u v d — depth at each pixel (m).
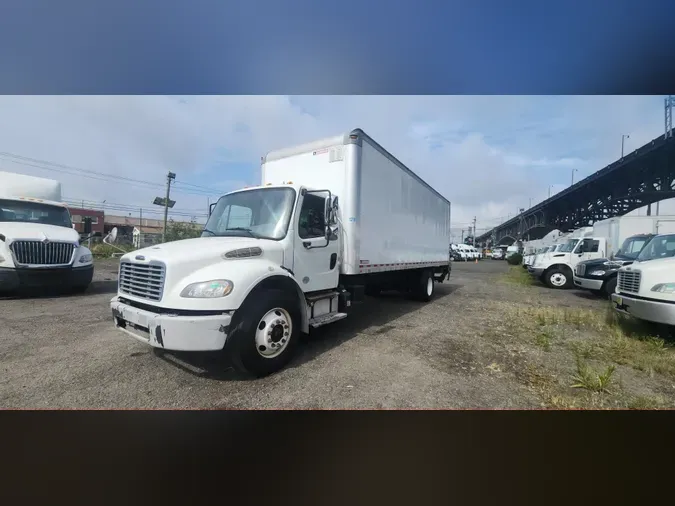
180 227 31.28
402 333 5.55
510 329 5.93
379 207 6.18
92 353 4.32
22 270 7.38
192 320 3.23
